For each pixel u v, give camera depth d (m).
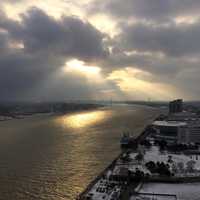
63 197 157.88
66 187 172.25
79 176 191.88
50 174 196.75
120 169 193.38
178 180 174.38
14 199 155.62
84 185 174.88
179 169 194.25
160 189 161.62
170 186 167.00
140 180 175.00
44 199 155.50
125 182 171.88
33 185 175.75
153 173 187.12
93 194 153.25
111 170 197.12
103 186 165.50
